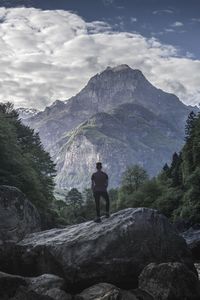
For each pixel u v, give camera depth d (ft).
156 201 323.57
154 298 60.85
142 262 70.49
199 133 311.68
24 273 73.56
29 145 293.23
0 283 57.26
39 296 56.34
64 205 500.74
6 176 179.73
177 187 328.29
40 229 108.37
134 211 75.25
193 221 240.32
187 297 61.67
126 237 71.20
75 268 68.49
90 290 61.98
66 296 58.34
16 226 100.68
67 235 74.02
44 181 265.34
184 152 328.90
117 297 57.93
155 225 73.87
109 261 69.15
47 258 70.85
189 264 74.74
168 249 73.26
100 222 75.66
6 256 74.59
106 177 77.71
